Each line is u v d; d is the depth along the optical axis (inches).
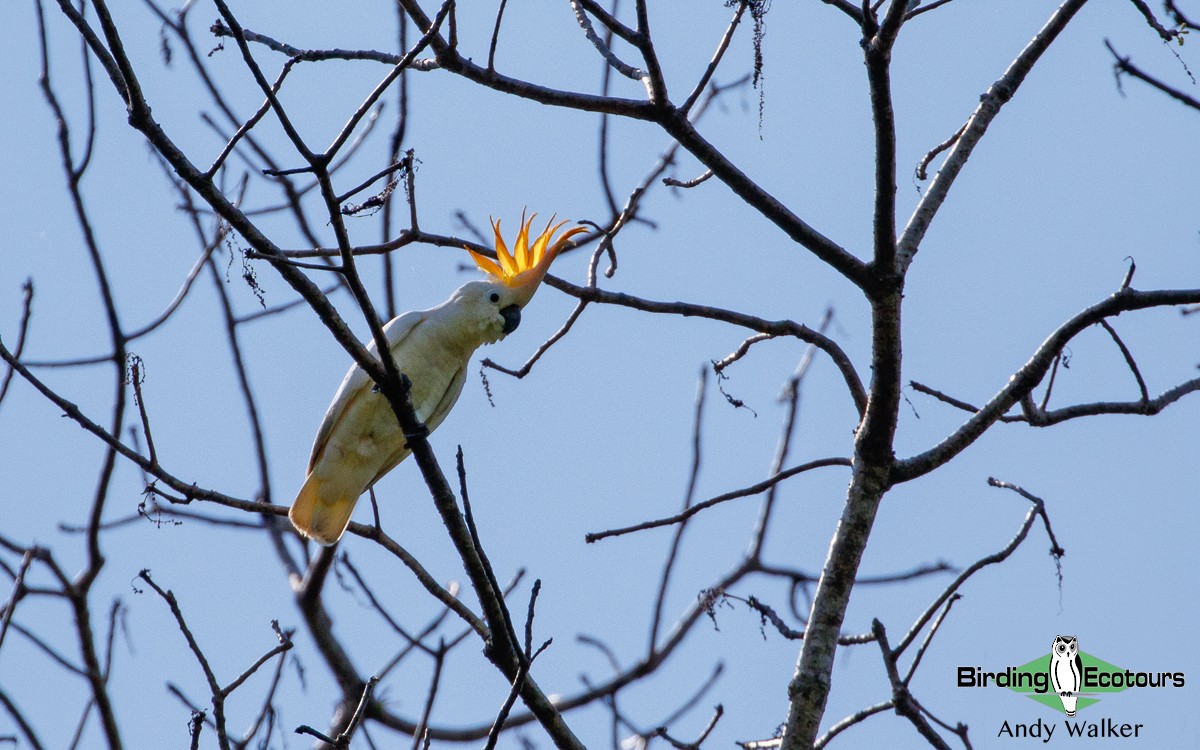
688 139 398.6
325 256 446.0
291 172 311.6
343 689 536.4
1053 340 405.1
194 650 322.7
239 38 301.3
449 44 399.5
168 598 324.8
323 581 539.2
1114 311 404.8
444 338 470.3
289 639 359.6
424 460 361.7
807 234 393.1
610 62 430.3
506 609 321.1
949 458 400.2
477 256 475.2
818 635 381.4
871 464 398.9
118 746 432.8
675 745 404.5
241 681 321.1
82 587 469.7
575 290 471.2
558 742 364.2
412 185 452.4
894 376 390.6
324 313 343.6
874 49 357.1
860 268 389.7
